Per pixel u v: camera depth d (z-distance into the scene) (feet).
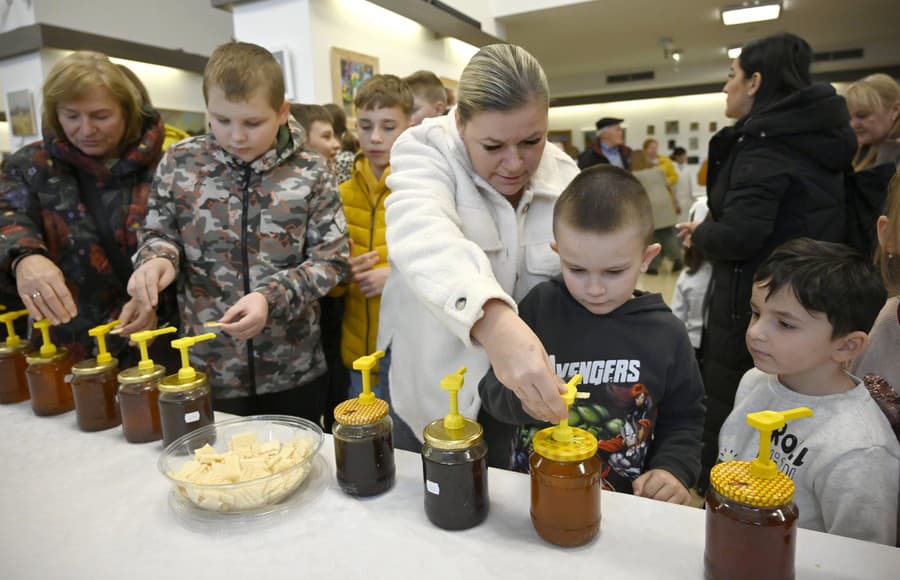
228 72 3.79
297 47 10.17
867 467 2.62
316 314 4.78
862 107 6.98
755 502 1.72
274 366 4.42
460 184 3.26
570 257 2.89
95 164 4.34
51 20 15.05
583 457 2.04
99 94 4.05
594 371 3.19
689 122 30.81
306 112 7.55
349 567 2.04
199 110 15.65
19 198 4.27
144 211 4.58
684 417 3.27
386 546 2.15
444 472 2.19
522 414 2.70
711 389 6.10
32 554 2.17
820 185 5.41
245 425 2.98
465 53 15.99
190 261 4.31
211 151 4.30
